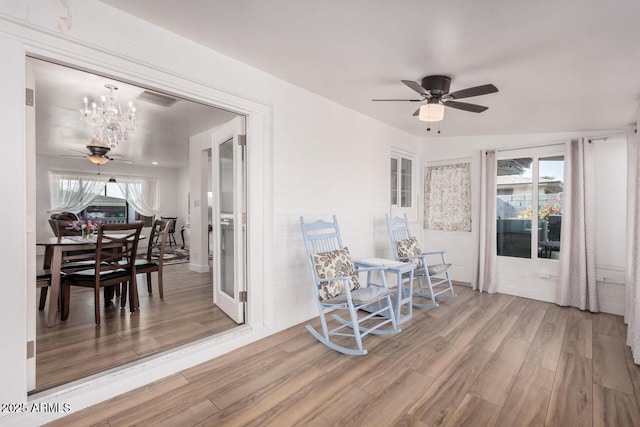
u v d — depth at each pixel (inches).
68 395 68.7
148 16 76.2
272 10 72.3
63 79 115.3
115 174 331.0
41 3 63.7
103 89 125.6
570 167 148.3
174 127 188.1
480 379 83.0
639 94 107.8
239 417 67.6
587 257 142.3
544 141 159.6
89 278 117.3
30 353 67.3
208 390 77.5
